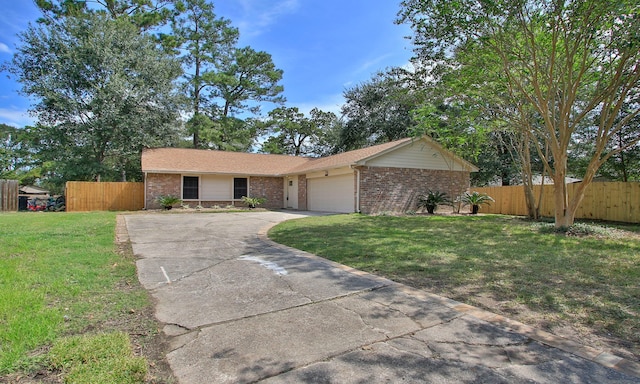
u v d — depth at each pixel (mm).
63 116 20047
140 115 20312
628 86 7582
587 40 7320
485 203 15945
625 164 15984
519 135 13805
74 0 22391
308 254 6137
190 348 2648
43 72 19422
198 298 3803
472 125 10828
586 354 2543
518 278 4508
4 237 7062
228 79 27438
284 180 21141
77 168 19672
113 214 14539
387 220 11719
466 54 8922
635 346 2686
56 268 4703
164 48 26062
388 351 2578
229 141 29531
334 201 16516
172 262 5520
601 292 3934
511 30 8180
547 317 3246
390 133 25219
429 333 2891
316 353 2555
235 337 2834
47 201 19875
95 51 19359
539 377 2230
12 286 3861
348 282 4375
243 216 14180
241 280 4512
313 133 36312
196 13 27328
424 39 9305
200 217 13672
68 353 2438
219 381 2201
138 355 2535
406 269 4988
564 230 8539
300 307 3516
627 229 9281
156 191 17828
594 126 15234
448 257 5750
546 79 8633
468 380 2191
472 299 3736
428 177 16516
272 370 2324
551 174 9367
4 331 2721
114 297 3754
